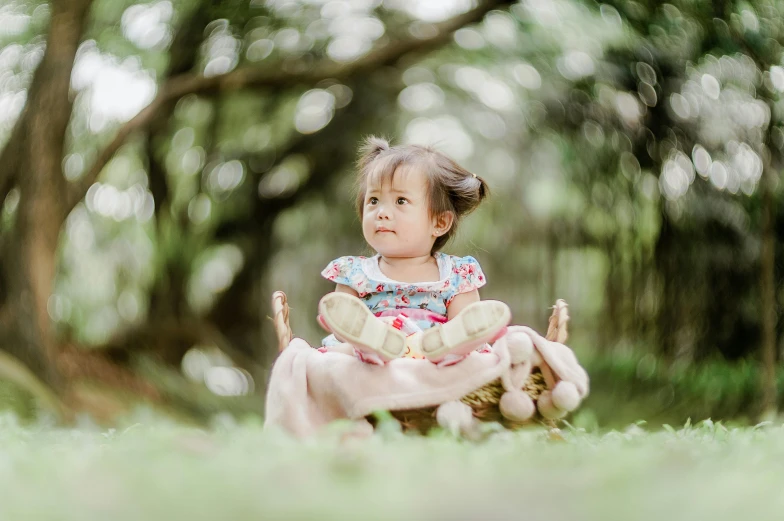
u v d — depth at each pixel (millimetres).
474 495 1302
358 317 2668
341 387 2752
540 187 16531
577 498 1286
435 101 15008
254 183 14359
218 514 1174
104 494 1322
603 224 13391
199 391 11758
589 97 11711
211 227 14039
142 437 2441
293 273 16953
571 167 13234
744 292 10617
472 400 2830
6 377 8586
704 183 10625
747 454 2104
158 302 13070
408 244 3252
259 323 15586
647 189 11664
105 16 9875
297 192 14969
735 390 9789
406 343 2883
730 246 10672
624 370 11688
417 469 1636
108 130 10734
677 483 1453
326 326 2678
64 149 9336
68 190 9406
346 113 14180
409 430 2781
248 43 11375
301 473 1526
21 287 9008
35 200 9062
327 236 16562
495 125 15516
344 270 3291
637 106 10922
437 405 2754
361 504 1211
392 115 15000
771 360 9250
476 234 17656
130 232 12672
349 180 15156
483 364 2783
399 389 2736
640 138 11320
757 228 10164
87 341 11984
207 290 15164
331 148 14523
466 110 15258
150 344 12578
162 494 1273
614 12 9664
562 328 3084
